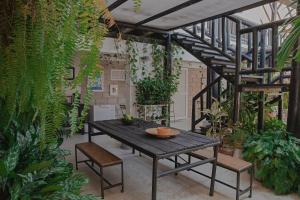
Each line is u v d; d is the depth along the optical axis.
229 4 3.55
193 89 8.52
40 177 1.38
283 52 1.49
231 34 6.45
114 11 3.87
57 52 0.73
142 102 6.34
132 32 5.27
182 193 2.85
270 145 3.11
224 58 4.71
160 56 6.13
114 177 3.30
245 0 3.40
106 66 6.62
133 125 3.56
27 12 0.74
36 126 1.49
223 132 4.06
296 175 2.83
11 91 0.85
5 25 0.80
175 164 3.49
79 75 0.77
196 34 5.22
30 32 0.75
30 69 0.76
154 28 5.02
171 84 6.23
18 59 0.77
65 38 0.72
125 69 6.84
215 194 2.84
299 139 3.10
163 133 2.84
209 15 4.09
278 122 3.91
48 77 0.74
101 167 2.70
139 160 4.02
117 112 6.78
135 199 2.71
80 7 0.72
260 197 2.78
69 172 1.64
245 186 3.02
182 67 7.97
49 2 0.71
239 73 3.84
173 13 3.99
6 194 1.25
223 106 4.59
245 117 4.13
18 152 1.35
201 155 2.97
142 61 6.37
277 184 2.84
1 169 1.16
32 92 0.82
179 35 5.41
